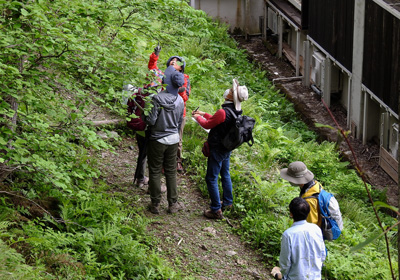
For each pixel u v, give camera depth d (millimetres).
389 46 12008
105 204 7395
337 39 14781
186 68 13781
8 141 6289
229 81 15898
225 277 6848
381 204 3107
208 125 7332
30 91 5707
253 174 8500
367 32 13086
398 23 11531
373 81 12977
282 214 8305
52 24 5922
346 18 14125
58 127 6484
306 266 5516
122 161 9273
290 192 8766
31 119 6051
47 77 6887
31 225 6270
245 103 12172
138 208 7777
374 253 7559
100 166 8953
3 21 5484
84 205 7301
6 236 5938
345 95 15750
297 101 16266
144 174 8656
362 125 13992
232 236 7672
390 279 6938
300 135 13383
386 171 12453
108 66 6535
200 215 8047
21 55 5816
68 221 6613
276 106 15344
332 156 12320
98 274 6203
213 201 7828
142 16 7449
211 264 7059
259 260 7246
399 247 3373
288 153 11391
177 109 7355
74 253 6391
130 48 6965
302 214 5547
